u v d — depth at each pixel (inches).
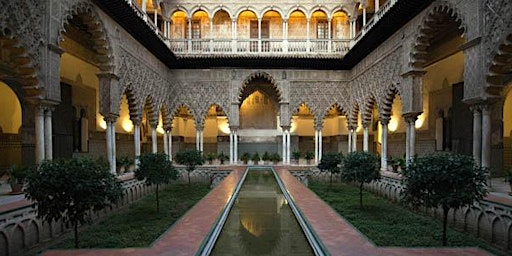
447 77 581.6
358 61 711.7
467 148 524.1
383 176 462.6
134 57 550.6
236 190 404.8
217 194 376.2
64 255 181.9
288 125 766.5
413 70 464.8
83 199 205.0
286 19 762.2
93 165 217.6
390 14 464.4
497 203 252.7
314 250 197.3
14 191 338.6
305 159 834.2
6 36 274.8
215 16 816.3
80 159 219.8
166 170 377.4
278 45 765.3
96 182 211.2
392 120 768.3
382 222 315.6
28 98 314.7
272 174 632.4
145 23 516.7
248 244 219.0
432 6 412.8
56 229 271.7
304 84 770.8
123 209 394.0
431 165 226.5
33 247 246.7
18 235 234.2
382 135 583.8
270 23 818.8
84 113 624.7
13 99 542.6
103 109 459.2
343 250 189.8
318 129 770.8
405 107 487.2
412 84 468.8
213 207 304.0
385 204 407.5
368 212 360.8
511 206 238.4
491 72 310.8
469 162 223.1
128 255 181.8
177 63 750.5
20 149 556.7
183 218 262.4
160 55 673.0
